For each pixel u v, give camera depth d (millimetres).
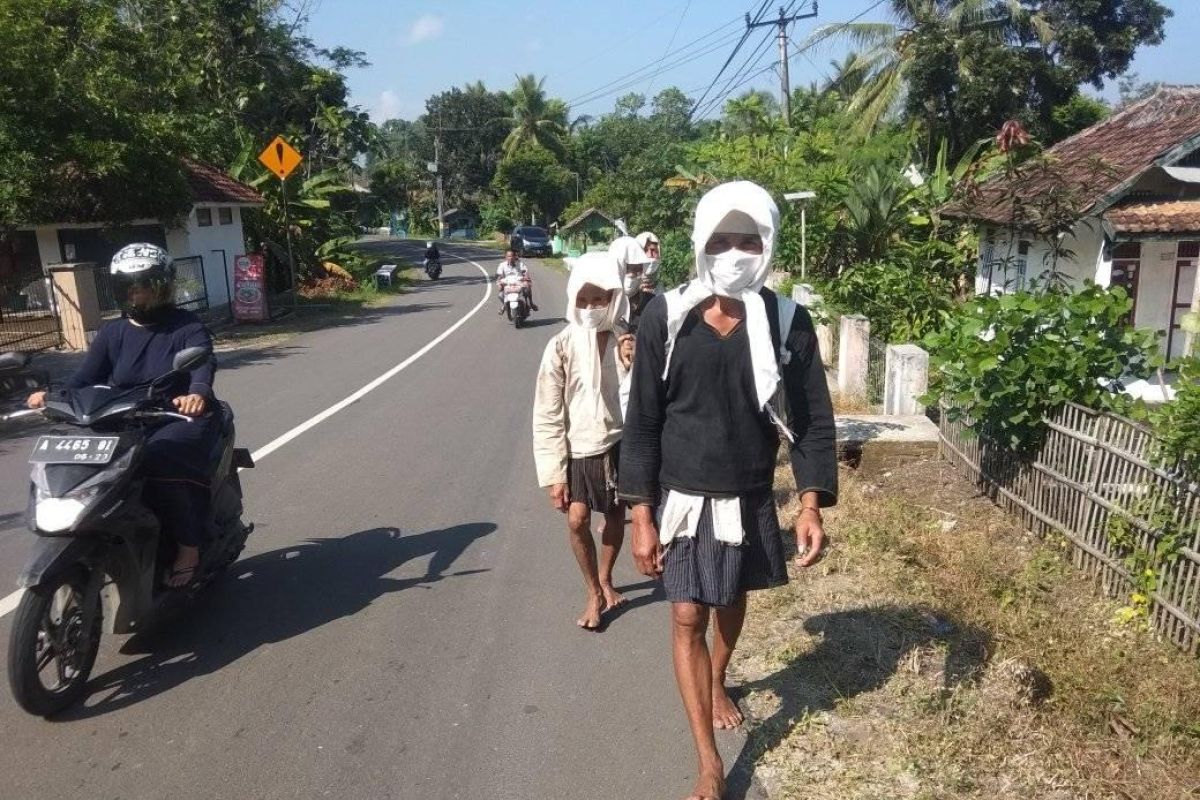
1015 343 5336
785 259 16500
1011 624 4098
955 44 23047
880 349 8656
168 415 4004
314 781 3219
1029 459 5383
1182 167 10930
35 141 14688
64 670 3701
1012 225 9703
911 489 6234
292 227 26906
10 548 5664
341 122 35281
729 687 3711
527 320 19203
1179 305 11625
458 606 4672
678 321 2879
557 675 3941
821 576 4703
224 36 30812
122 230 17438
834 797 2988
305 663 4078
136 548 3895
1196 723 3348
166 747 3434
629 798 3100
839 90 29828
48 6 15758
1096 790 2986
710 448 2887
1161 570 4070
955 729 3285
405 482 6914
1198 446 3867
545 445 4227
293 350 15312
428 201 82125
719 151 22562
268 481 6973
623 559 5312
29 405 3971
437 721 3590
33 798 3135
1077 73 24125
